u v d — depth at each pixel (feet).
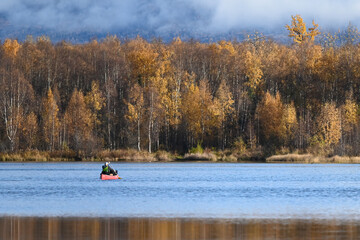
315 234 229.86
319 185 463.01
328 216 280.72
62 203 336.29
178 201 346.74
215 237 223.92
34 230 239.50
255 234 230.07
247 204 331.16
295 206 320.70
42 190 419.74
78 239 220.02
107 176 522.88
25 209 307.37
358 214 287.48
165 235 228.63
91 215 284.41
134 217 277.85
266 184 472.44
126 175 582.76
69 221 264.93
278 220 267.59
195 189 428.15
